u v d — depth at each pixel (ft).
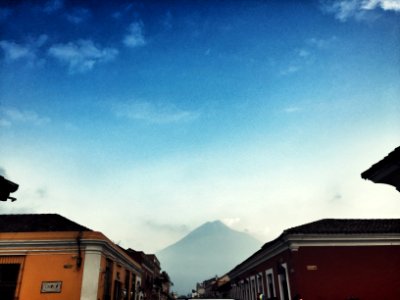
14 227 60.85
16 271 52.13
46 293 50.11
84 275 51.16
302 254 53.52
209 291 224.12
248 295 89.56
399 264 54.03
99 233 53.93
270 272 66.54
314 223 61.31
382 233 54.85
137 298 92.48
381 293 51.85
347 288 51.67
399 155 17.46
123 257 70.74
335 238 54.54
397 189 19.33
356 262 53.57
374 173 19.77
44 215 67.51
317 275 52.06
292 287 53.67
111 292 61.16
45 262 52.03
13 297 50.29
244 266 92.73
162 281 162.81
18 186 21.40
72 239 52.90
